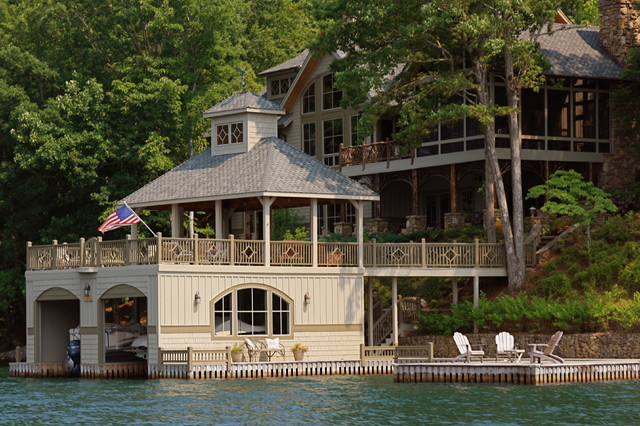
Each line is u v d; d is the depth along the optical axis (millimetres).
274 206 59094
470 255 56156
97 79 74875
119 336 53750
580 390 42500
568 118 63938
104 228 52188
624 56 65625
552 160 62625
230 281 50656
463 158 62562
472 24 53219
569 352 50625
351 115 72938
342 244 54250
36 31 79938
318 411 37719
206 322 49969
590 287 53094
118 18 73875
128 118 71875
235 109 56188
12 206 73688
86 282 52438
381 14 54188
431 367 46281
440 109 54594
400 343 56000
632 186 62375
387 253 55031
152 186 56406
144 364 53188
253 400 40625
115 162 71312
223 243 50938
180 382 47156
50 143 68875
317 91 75562
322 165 55750
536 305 52469
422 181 66250
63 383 49594
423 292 60469
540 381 44438
